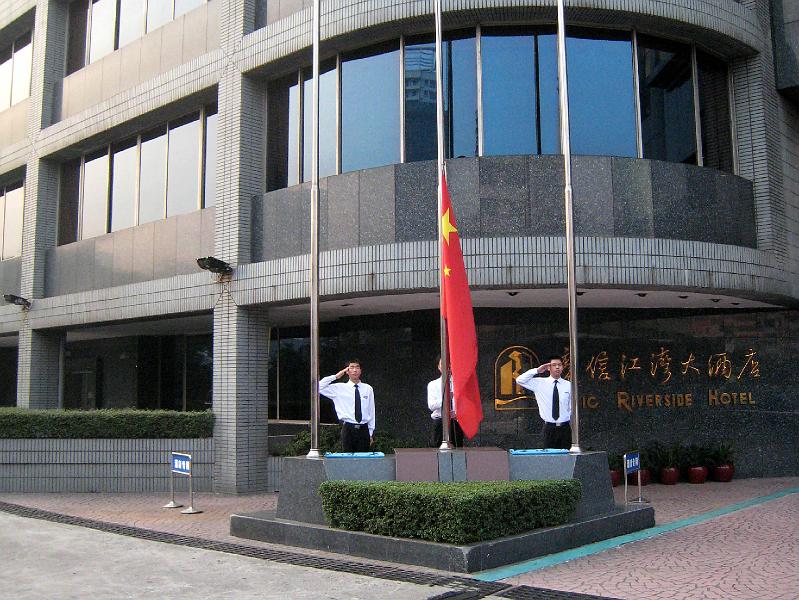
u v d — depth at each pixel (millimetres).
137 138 17047
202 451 14070
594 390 14258
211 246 14836
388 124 13211
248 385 13914
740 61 14023
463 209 12070
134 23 17531
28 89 20141
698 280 12016
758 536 9086
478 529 7680
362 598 6578
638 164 12305
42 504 12602
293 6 14227
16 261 19438
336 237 12883
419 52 13164
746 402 14578
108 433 14273
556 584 6965
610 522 9070
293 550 8562
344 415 10328
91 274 17375
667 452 13961
